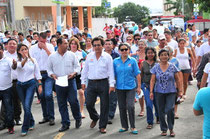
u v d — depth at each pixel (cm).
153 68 626
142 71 685
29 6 2725
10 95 666
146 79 671
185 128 669
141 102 764
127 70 629
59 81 652
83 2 3072
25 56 653
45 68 731
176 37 1464
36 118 785
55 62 659
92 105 660
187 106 845
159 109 621
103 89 639
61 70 660
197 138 606
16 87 668
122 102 649
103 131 652
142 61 731
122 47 626
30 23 2258
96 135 641
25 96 662
